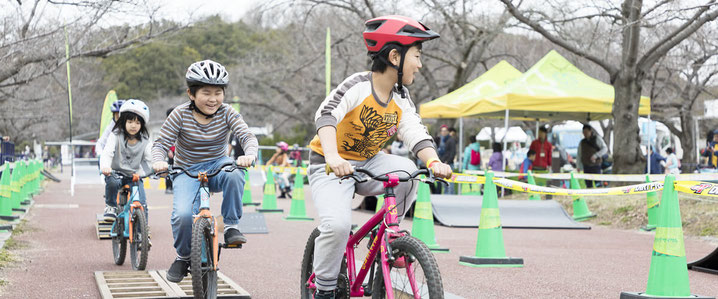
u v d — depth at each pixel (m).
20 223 13.23
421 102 41.62
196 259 5.48
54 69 17.03
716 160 23.56
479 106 18.66
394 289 4.42
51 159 65.31
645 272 8.33
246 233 12.54
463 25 27.11
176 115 5.98
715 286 7.41
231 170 5.70
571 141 40.31
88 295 6.81
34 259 9.11
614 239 12.00
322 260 4.84
